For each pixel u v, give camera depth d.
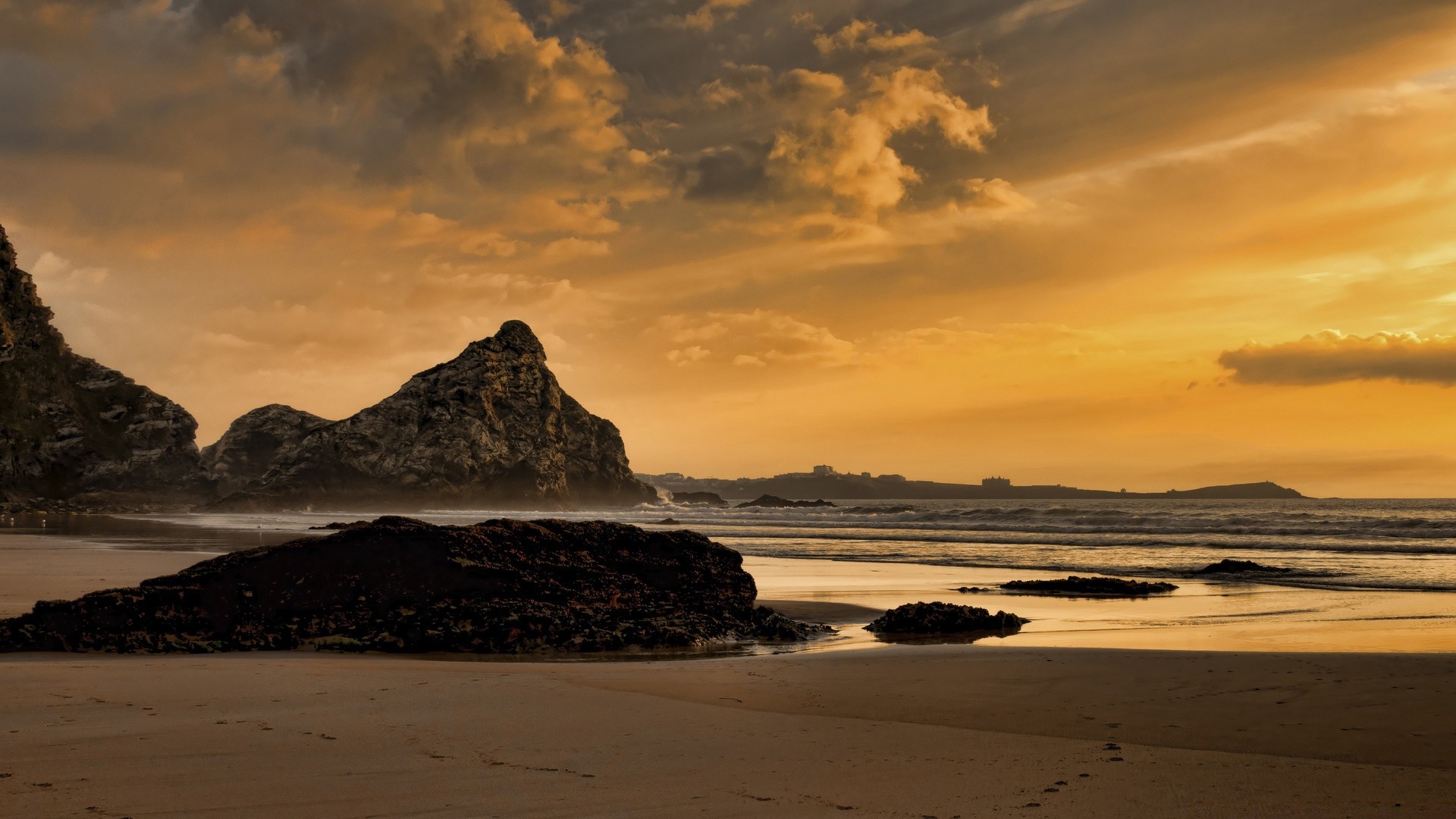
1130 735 7.36
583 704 8.59
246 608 13.76
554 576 16.03
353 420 139.12
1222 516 58.53
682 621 15.45
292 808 5.13
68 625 12.73
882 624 16.59
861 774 6.09
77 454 118.31
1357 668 10.06
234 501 120.75
